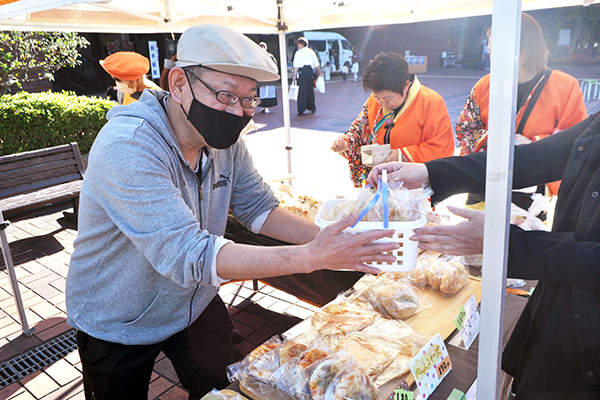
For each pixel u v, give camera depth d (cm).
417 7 331
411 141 312
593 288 111
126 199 129
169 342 182
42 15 261
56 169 493
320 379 128
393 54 301
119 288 155
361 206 135
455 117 1044
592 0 264
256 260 125
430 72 2356
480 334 104
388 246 122
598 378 119
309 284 267
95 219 146
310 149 817
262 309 351
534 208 220
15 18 249
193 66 135
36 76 1004
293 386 132
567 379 126
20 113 628
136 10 304
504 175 92
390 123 319
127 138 131
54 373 285
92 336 162
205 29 135
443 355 142
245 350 299
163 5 298
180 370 186
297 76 1196
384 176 125
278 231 189
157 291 158
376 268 126
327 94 1650
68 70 1898
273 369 140
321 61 2138
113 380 167
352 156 357
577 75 1700
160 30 322
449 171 150
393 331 154
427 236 120
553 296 129
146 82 507
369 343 149
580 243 110
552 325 127
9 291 386
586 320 117
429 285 187
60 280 403
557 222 130
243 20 383
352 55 2258
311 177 650
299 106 1212
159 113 145
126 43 1886
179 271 128
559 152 144
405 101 309
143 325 163
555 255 111
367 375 130
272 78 145
